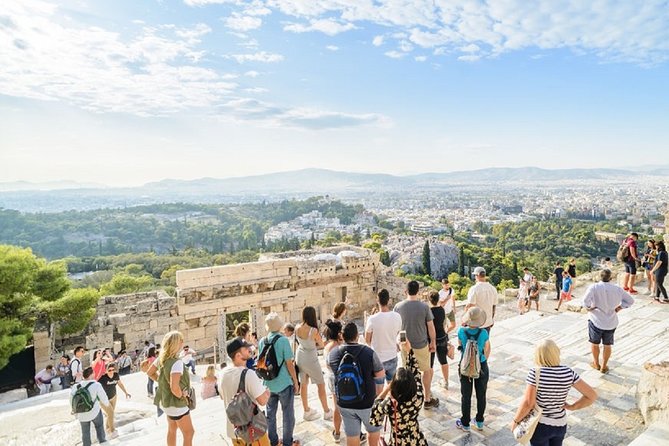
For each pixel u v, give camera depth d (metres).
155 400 8.45
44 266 27.31
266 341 8.70
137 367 25.19
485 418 9.82
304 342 10.02
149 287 74.56
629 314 17.03
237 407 7.02
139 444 10.22
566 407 6.64
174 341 8.38
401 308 9.90
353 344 7.89
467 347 8.98
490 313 11.23
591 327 11.90
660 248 19.05
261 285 31.00
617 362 12.56
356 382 7.59
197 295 28.70
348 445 7.80
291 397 8.65
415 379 7.14
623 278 20.97
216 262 142.00
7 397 19.83
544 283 27.22
